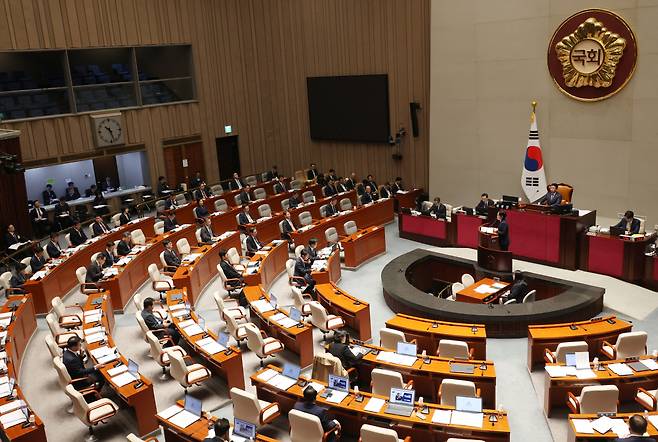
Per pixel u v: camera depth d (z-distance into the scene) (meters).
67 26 22.62
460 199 22.05
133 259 16.58
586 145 18.50
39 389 11.78
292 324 12.31
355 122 25.69
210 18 26.86
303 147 28.25
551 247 16.52
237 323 13.20
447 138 21.84
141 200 25.34
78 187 25.61
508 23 19.33
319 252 17.38
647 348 12.34
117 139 24.33
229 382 11.03
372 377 9.84
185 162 26.84
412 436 8.66
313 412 8.66
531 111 19.42
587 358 9.97
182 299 13.57
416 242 20.55
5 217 19.45
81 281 15.41
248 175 29.17
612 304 14.29
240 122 28.50
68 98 23.38
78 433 10.24
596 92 17.91
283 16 27.16
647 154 17.39
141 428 9.95
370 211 21.72
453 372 9.98
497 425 8.30
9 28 21.19
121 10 24.06
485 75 20.30
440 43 21.25
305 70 27.08
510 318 13.07
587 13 17.55
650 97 17.02
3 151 19.03
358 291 16.48
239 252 19.12
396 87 24.08
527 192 19.72
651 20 16.56
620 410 9.80
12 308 13.59
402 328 11.98
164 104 25.84
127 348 13.27
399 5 23.14
